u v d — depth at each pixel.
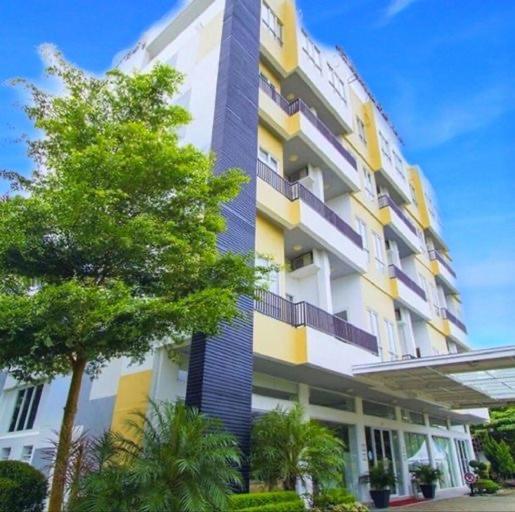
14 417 13.81
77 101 6.65
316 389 13.33
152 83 7.21
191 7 15.32
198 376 7.84
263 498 7.21
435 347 21.64
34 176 6.70
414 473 16.64
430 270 24.73
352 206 16.70
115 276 6.35
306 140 13.66
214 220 6.89
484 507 12.86
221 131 10.31
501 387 15.32
